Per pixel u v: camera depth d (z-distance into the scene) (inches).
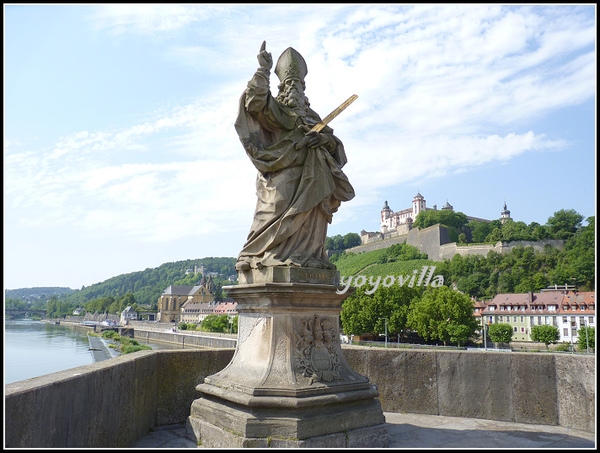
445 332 3206.2
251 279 251.0
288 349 231.6
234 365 248.5
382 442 229.1
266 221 250.4
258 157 252.4
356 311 3501.5
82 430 189.2
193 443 235.9
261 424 208.5
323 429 213.6
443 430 260.8
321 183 254.5
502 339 3521.2
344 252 7431.1
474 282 4965.6
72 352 3051.2
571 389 269.3
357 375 245.3
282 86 281.4
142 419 253.6
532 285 4539.9
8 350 3051.2
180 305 7529.5
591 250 4512.8
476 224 6727.4
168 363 284.8
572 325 3690.9
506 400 283.4
